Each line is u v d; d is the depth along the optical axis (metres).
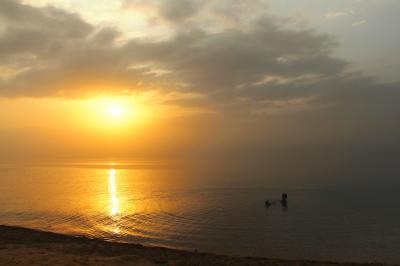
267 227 50.88
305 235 46.38
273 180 125.00
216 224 52.28
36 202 74.56
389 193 90.25
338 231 48.94
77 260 20.62
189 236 44.31
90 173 175.12
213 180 128.00
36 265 19.38
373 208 68.56
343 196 84.75
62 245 27.03
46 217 56.50
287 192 91.88
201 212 62.25
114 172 182.25
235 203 73.50
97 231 46.22
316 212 64.00
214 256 24.22
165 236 43.97
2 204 71.38
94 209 64.88
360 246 41.25
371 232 48.56
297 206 70.44
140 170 199.25
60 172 182.62
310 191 94.44
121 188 104.00
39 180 134.38
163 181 126.81
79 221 53.12
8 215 58.47
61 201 76.25
